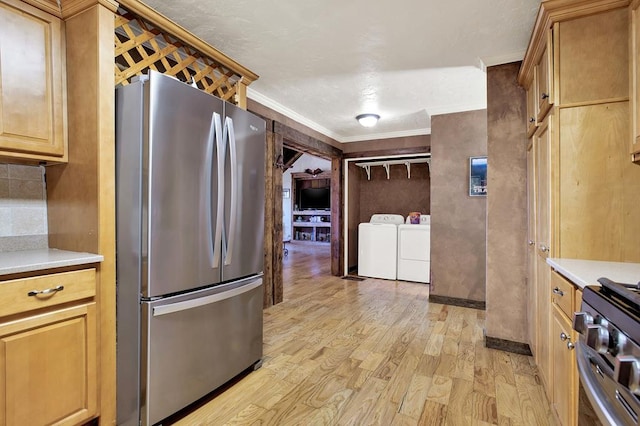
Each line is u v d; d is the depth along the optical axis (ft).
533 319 7.32
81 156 5.26
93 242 5.15
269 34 7.34
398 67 9.00
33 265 4.31
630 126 4.92
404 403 6.08
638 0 4.71
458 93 11.05
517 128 8.27
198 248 5.75
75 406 4.77
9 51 4.79
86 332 4.91
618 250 5.21
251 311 7.11
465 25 6.90
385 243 17.31
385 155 17.22
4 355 4.08
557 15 5.42
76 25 5.26
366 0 6.09
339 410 5.87
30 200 5.86
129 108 5.17
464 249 12.48
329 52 8.19
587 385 3.10
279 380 6.89
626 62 5.15
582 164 5.39
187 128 5.53
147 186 5.00
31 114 5.01
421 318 10.98
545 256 6.07
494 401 6.13
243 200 6.86
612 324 2.82
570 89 5.45
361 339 9.13
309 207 36.50
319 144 16.08
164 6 6.31
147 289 5.02
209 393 6.25
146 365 5.03
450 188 12.71
